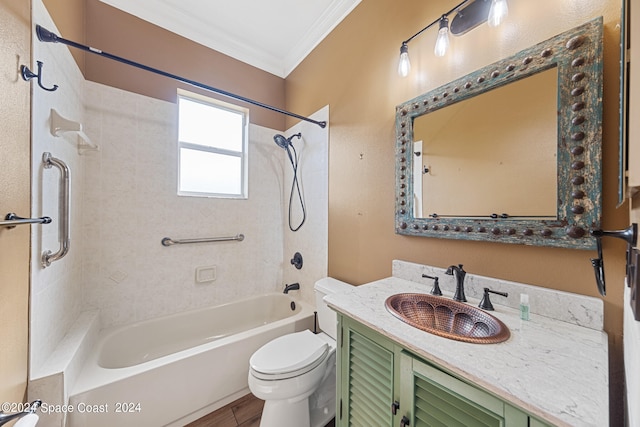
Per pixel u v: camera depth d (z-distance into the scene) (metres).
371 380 0.93
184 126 2.17
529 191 0.94
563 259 0.88
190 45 2.10
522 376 0.58
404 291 1.20
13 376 0.84
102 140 1.73
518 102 0.98
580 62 0.82
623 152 0.55
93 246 1.71
